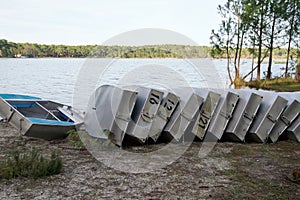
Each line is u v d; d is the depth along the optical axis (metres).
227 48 14.93
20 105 6.15
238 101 5.20
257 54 15.82
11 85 14.48
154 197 3.09
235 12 14.98
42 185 3.31
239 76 14.53
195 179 3.61
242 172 3.86
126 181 3.50
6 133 5.57
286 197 3.16
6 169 3.51
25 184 3.32
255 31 15.34
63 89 11.16
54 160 3.73
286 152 4.75
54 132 4.90
